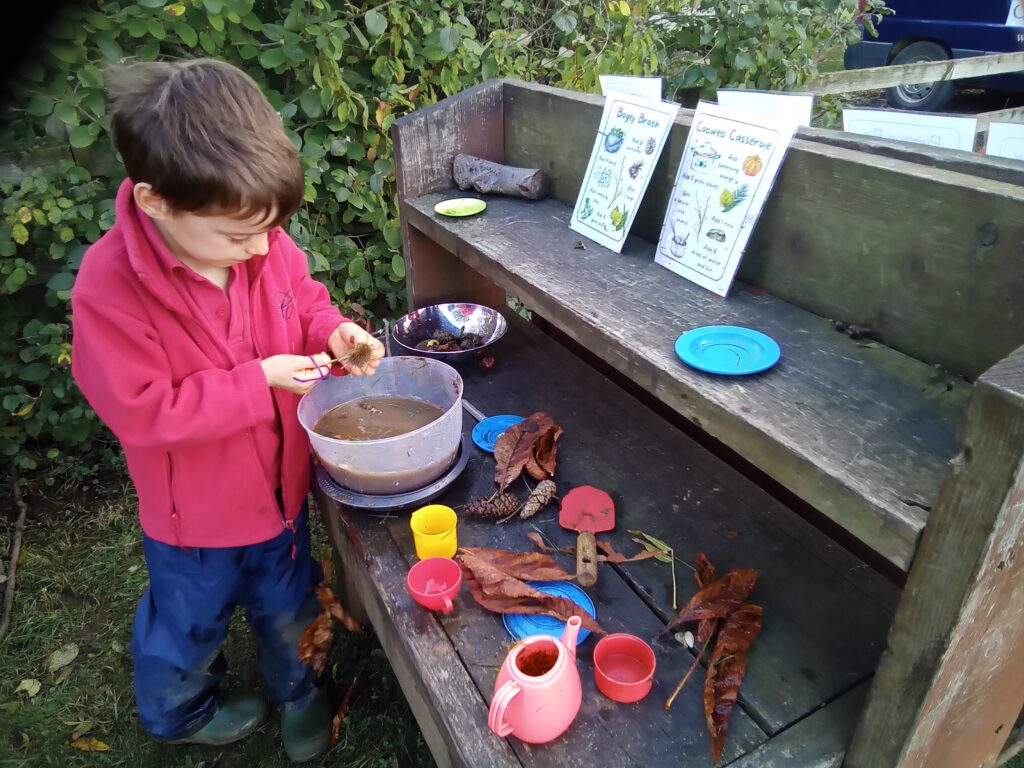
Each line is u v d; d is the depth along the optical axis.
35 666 2.05
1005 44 5.27
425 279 2.36
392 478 1.53
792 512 1.54
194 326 1.31
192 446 1.37
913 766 1.01
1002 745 1.27
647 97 1.64
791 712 1.13
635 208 1.62
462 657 1.24
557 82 3.30
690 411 1.14
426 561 1.38
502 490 1.60
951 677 0.92
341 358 1.49
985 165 1.14
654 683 1.18
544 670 1.12
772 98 1.46
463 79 2.97
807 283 1.34
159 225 1.23
